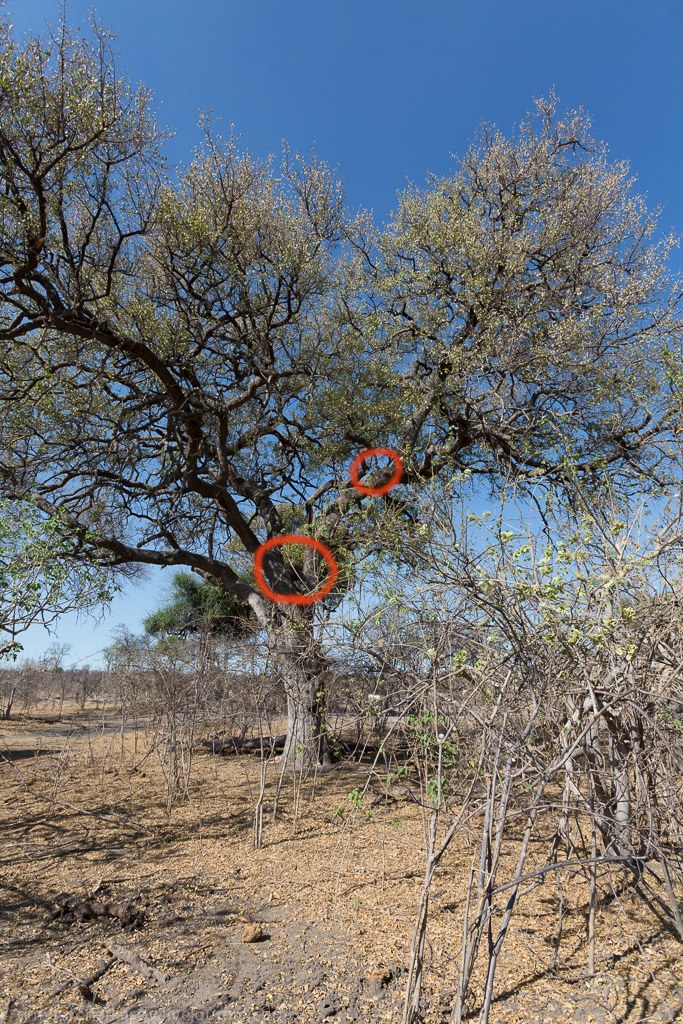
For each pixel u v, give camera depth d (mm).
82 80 7660
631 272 9625
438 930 4121
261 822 6422
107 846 6074
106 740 13398
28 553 6027
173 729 8117
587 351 8453
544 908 4395
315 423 10898
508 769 2732
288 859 5617
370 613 4547
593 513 3854
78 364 9078
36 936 4188
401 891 4781
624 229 9883
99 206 8242
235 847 6004
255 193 10062
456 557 3346
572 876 4859
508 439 8391
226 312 10062
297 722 8711
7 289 9078
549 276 9945
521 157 10219
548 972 3535
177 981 3580
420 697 3525
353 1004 3289
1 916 4512
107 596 6895
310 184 10883
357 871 5238
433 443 8992
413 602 3773
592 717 2854
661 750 3205
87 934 4207
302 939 4059
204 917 4441
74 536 8000
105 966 3756
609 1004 3205
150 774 9422
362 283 11125
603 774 3221
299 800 7758
